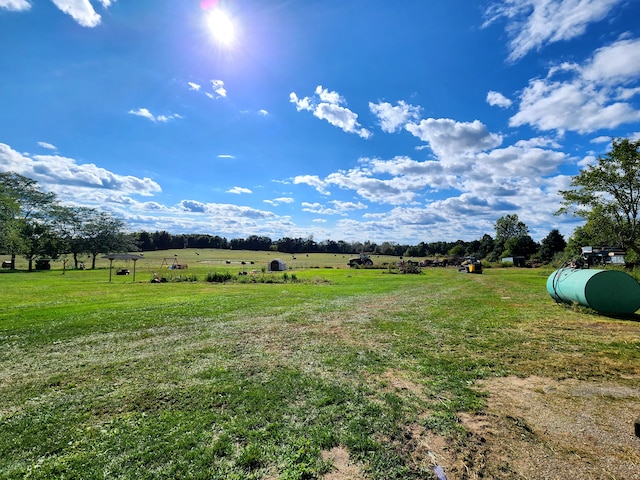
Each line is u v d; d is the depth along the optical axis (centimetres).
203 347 720
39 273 3888
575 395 453
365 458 311
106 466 304
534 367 570
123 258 2744
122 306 1306
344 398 448
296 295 1695
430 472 289
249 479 283
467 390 474
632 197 2330
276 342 759
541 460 304
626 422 375
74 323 970
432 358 628
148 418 397
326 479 282
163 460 312
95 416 405
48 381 523
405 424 375
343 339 782
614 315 1048
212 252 10225
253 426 374
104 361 626
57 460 315
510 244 7494
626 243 2383
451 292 1816
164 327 924
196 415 402
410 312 1152
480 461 304
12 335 830
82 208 5606
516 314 1097
